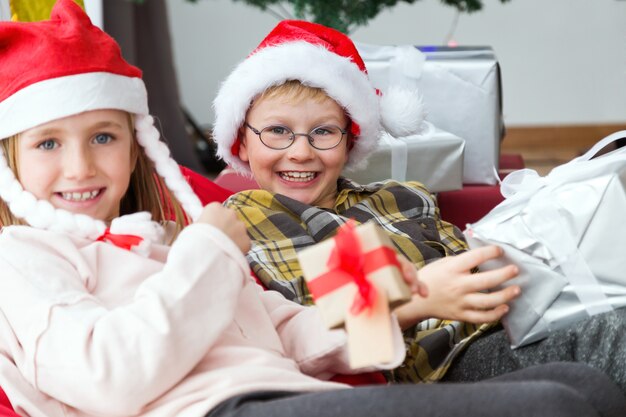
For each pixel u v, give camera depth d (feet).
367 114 6.34
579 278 4.62
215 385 4.05
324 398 3.73
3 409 4.01
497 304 4.62
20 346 4.18
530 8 19.15
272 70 6.08
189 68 19.70
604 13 19.13
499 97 8.09
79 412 4.17
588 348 4.56
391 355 3.47
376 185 6.81
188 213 4.94
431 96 8.02
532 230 4.68
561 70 19.34
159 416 3.97
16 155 4.50
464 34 19.26
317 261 3.67
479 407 3.57
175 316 3.92
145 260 4.51
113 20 15.16
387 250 3.60
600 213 4.58
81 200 4.54
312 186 6.28
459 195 7.92
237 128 6.40
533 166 16.85
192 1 10.77
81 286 4.25
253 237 5.86
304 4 9.09
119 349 3.86
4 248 4.25
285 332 4.82
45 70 4.39
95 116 4.47
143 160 5.00
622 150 5.02
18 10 6.28
